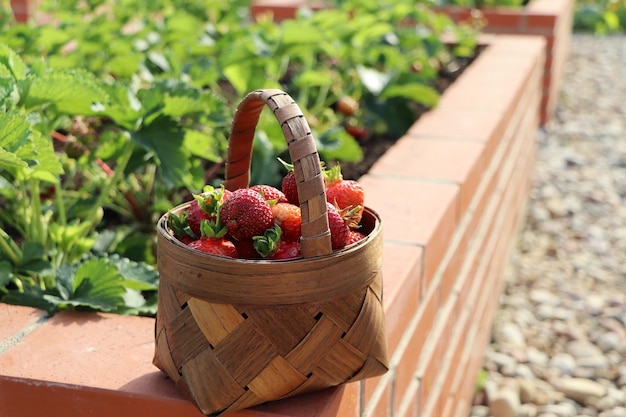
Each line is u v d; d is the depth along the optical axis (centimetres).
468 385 151
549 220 245
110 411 78
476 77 206
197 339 71
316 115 177
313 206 68
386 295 93
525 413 154
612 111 355
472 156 142
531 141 250
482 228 156
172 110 106
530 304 195
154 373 80
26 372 80
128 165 113
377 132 172
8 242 101
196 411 76
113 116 106
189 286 70
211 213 72
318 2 323
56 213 121
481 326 162
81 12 201
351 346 72
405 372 102
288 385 72
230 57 152
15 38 144
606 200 259
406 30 221
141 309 95
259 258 72
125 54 158
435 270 115
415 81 181
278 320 69
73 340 85
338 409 77
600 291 202
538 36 312
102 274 94
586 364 169
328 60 209
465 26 281
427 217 115
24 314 91
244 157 80
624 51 475
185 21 178
